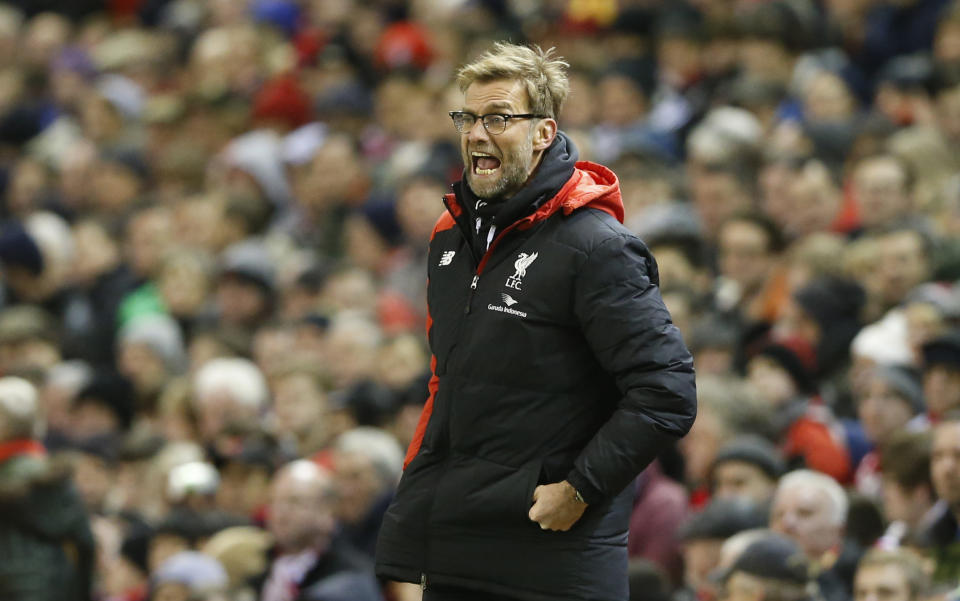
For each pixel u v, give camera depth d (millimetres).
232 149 59500
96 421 43062
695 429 32312
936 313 34000
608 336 17734
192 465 34375
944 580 26578
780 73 53469
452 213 18719
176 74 70688
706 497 31969
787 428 32938
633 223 42531
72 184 62000
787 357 34750
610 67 54250
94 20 78188
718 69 54281
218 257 53750
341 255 52875
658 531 30156
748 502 28484
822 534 27312
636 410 17547
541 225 18203
